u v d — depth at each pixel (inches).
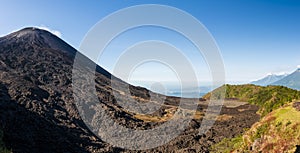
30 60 4579.2
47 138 2208.4
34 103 2910.9
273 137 1576.0
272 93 4416.8
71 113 3041.3
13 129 2085.4
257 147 1627.7
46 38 6136.8
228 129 2886.3
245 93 5270.7
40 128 2353.6
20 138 1984.5
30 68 4207.7
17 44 5270.7
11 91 3009.4
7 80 3353.8
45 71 4296.3
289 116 1620.3
